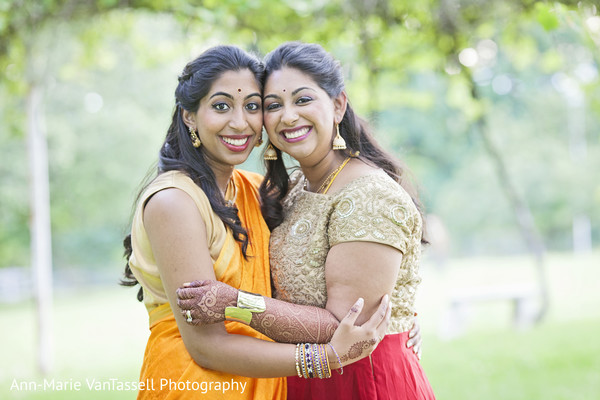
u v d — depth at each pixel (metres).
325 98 2.38
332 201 2.32
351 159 2.48
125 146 18.47
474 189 22.58
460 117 20.17
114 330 10.30
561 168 21.97
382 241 2.17
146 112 19.31
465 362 6.71
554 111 23.44
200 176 2.34
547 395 5.33
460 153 22.84
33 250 6.70
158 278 2.30
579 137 23.83
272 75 2.39
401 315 2.43
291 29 4.71
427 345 7.88
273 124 2.38
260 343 2.16
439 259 16.98
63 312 13.66
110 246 22.08
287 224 2.49
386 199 2.22
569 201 22.20
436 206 23.27
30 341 9.69
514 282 14.10
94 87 18.67
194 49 4.96
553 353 6.86
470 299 8.73
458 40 4.89
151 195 2.24
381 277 2.18
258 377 2.17
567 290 12.32
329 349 2.13
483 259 22.48
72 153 17.98
